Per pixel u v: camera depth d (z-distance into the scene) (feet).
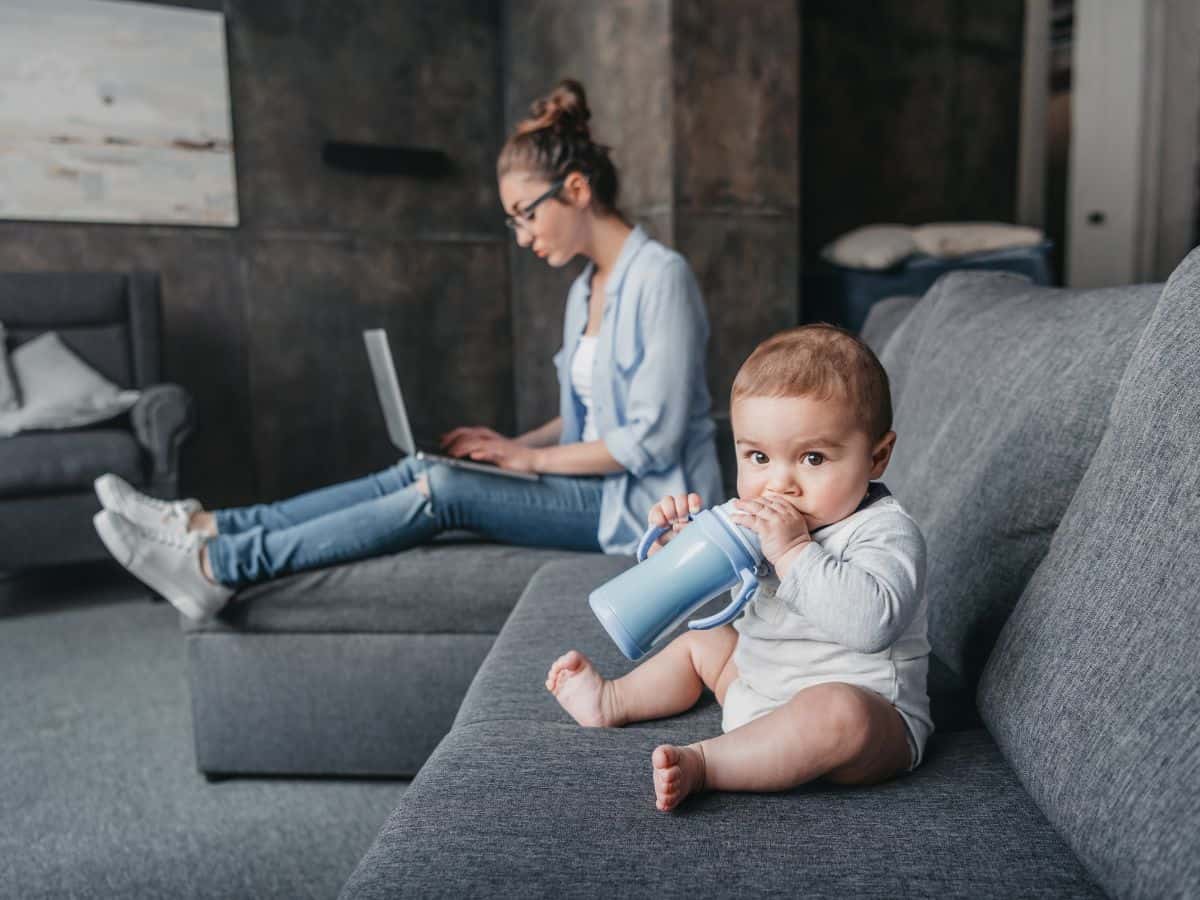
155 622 9.52
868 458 3.04
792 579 2.87
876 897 2.30
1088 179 15.30
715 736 3.33
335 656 5.71
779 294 12.88
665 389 5.70
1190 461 2.49
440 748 3.37
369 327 15.15
